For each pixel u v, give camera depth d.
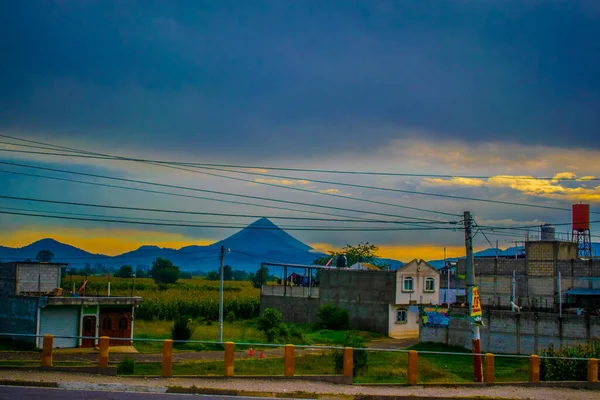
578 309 56.28
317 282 81.31
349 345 37.69
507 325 53.72
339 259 80.44
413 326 69.56
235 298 87.81
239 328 66.19
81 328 45.09
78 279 122.00
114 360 39.03
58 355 40.12
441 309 58.84
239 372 35.78
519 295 64.56
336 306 72.44
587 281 61.09
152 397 22.62
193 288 118.88
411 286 69.19
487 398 26.50
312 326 70.50
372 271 69.88
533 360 31.09
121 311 47.56
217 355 44.69
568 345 50.03
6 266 47.56
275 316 57.72
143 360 39.75
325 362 42.00
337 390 26.69
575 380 33.09
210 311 79.00
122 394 22.89
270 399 23.83
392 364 44.41
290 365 28.36
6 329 46.00
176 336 51.19
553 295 62.62
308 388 26.55
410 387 28.91
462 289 76.94
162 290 108.81
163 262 160.50
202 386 25.53
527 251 64.81
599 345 36.44
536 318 52.09
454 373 42.62
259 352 48.22
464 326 56.66
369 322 69.31
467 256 34.22
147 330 57.91
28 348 42.62
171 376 27.20
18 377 25.11
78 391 22.92
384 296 68.44
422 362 45.94
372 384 28.75
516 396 27.52
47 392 22.45
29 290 47.22
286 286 79.12
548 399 27.19
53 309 44.00
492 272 66.69
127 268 167.12
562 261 62.72
